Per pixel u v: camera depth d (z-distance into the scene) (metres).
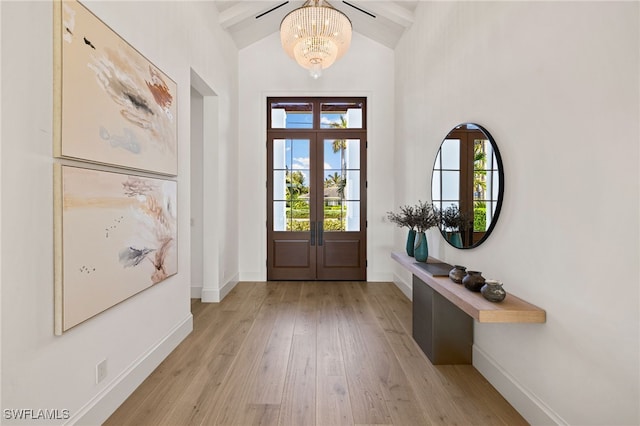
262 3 3.73
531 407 1.65
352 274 4.80
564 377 1.44
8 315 1.18
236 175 4.57
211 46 3.48
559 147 1.46
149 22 2.14
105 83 1.65
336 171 4.76
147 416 1.72
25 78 1.24
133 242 1.91
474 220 2.22
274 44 4.64
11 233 1.19
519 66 1.75
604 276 1.24
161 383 2.03
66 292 1.39
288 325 3.03
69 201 1.41
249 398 1.88
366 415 1.73
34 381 1.28
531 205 1.66
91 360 1.59
